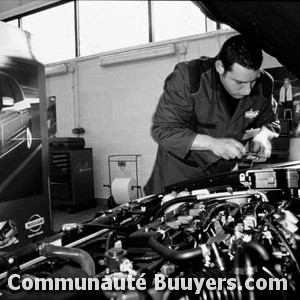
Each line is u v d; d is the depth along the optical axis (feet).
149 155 15.75
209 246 2.78
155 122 10.62
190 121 9.73
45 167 8.77
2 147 7.49
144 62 15.46
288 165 5.30
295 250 3.03
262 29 4.03
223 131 9.48
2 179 7.50
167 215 4.13
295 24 3.53
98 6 16.84
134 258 3.21
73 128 17.92
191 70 9.29
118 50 15.97
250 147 10.03
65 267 2.98
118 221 4.51
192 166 10.11
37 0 17.84
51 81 18.43
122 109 16.30
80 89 17.51
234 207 3.99
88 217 14.85
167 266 2.81
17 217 7.90
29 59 8.19
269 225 3.19
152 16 15.28
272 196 4.55
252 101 9.51
